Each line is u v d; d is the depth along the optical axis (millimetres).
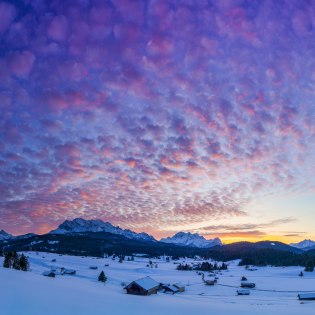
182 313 64625
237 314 68750
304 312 76375
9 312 44906
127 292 106375
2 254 182125
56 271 178625
